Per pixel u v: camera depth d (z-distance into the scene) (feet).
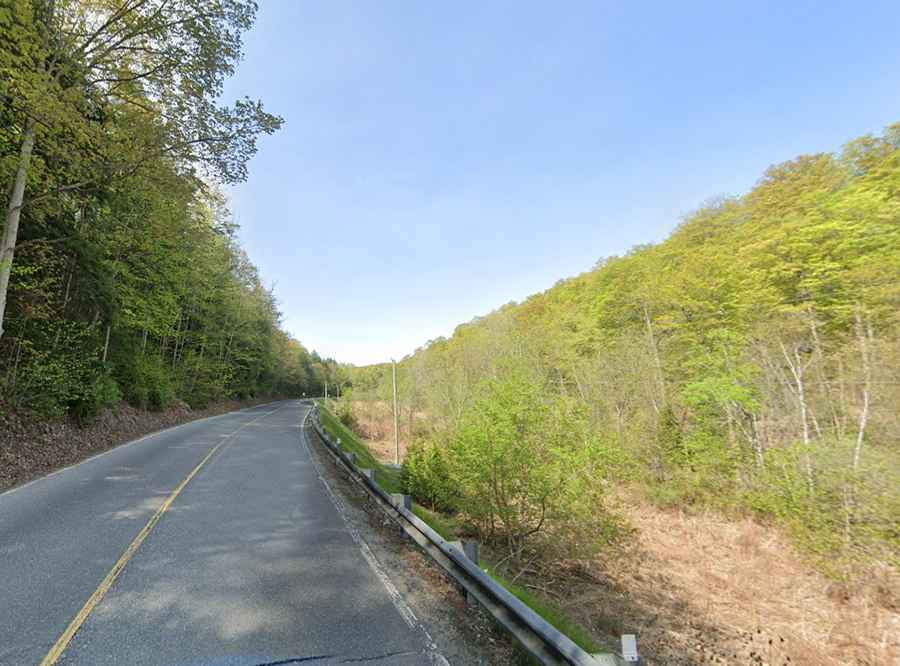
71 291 50.72
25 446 35.86
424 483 40.55
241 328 152.35
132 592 14.96
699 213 98.89
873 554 33.40
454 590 16.97
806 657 25.67
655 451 63.36
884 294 47.06
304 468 40.93
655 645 24.73
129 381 71.46
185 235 72.28
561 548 32.14
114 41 39.75
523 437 31.07
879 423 42.47
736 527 49.11
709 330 68.49
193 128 40.09
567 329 114.52
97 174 39.22
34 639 11.86
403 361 180.55
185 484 30.94
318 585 16.38
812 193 64.95
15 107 30.48
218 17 38.40
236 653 11.73
